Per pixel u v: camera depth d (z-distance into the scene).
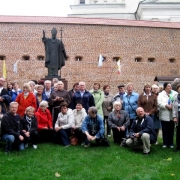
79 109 8.99
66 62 20.33
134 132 8.27
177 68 21.75
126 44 21.23
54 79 11.10
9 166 6.74
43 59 20.30
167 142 8.59
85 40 20.69
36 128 8.34
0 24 19.89
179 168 6.73
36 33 20.14
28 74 19.91
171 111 8.46
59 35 20.33
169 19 32.03
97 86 10.11
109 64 20.91
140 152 8.04
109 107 10.30
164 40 21.77
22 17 21.11
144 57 21.41
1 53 19.78
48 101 9.45
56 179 6.02
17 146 8.02
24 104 8.80
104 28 21.02
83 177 6.15
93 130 8.51
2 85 9.50
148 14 32.16
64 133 8.59
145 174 6.34
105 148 8.34
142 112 8.10
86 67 20.58
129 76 21.09
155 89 9.06
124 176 6.23
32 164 6.90
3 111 9.02
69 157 7.43
